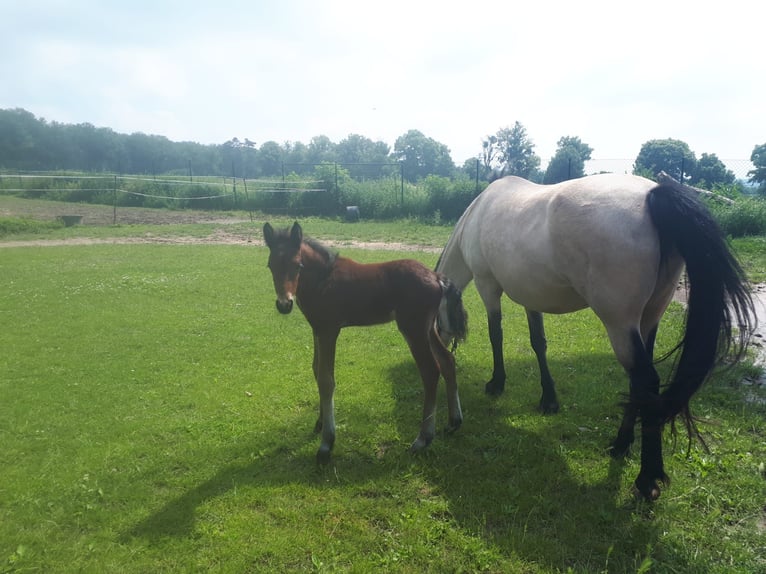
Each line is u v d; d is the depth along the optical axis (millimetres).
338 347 6262
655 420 2918
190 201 27188
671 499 3125
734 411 4242
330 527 2982
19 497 3301
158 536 2924
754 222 14453
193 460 3748
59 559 2764
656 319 3525
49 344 6410
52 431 4219
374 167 40969
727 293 2893
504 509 3070
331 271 3775
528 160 30422
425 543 2828
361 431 4141
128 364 5746
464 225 5102
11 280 9938
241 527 2977
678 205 2943
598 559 2672
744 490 3188
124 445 3973
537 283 3822
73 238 16391
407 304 3807
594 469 3492
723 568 2551
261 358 5941
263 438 4062
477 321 7352
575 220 3318
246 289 9281
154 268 11156
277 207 25359
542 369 4480
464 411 4516
